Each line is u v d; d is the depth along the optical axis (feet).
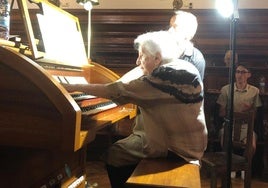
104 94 6.19
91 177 13.37
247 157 10.53
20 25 16.70
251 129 10.49
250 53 16.37
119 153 7.66
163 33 7.38
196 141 6.75
